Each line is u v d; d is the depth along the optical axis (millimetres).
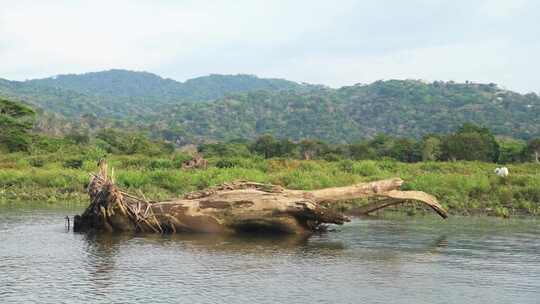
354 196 19516
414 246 16766
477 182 30109
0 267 13352
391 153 76938
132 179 32906
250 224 18609
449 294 11375
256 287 11703
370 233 19375
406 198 20281
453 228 20656
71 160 49812
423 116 193250
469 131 78688
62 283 11883
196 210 18766
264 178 33656
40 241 17062
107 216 18828
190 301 10688
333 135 189125
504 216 24359
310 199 19203
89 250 15648
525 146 72688
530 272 13297
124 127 166375
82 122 158625
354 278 12594
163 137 167250
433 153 72375
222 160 47469
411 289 11719
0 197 30047
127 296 10961
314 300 10836
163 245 16594
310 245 16828
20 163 48281
